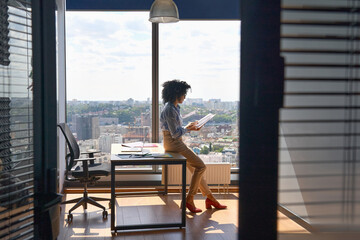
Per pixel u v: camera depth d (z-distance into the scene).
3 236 1.60
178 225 4.34
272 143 1.22
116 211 5.04
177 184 5.98
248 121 1.22
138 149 4.64
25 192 1.56
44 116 1.52
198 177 4.95
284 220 2.04
